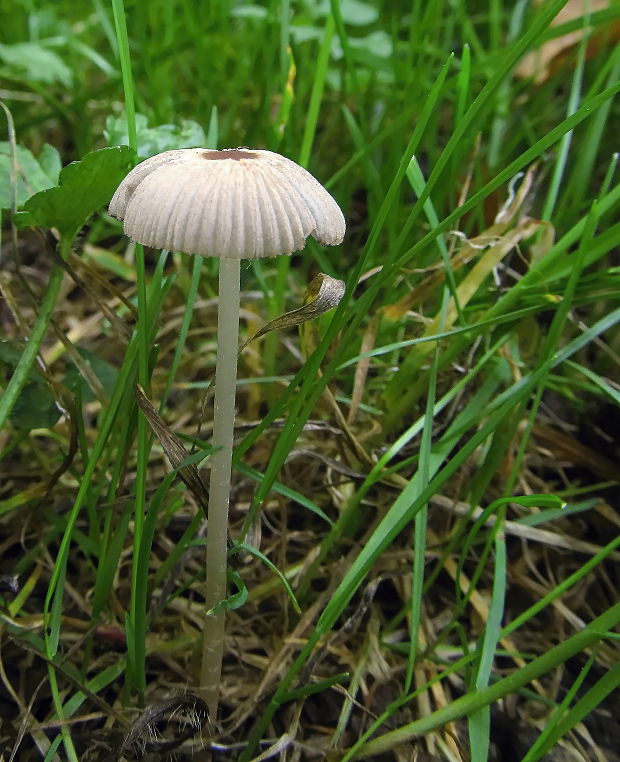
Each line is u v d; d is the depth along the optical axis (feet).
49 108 0.55
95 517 0.28
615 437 0.36
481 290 0.33
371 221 0.41
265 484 0.25
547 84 0.47
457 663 0.25
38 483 0.31
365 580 0.31
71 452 0.28
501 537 0.27
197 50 0.48
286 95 0.37
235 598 0.23
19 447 0.36
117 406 0.25
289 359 0.41
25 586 0.29
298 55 0.50
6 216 0.36
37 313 0.28
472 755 0.23
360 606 0.26
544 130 0.48
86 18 0.61
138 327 0.24
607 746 0.27
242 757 0.25
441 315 0.30
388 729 0.27
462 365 0.34
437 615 0.32
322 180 0.49
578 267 0.26
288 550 0.33
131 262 0.45
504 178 0.24
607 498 0.36
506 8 0.61
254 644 0.29
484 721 0.23
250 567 0.32
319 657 0.25
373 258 0.39
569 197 0.42
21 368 0.26
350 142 0.48
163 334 0.41
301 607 0.30
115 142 0.31
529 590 0.32
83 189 0.25
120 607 0.29
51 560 0.31
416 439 0.34
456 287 0.33
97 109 0.53
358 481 0.31
